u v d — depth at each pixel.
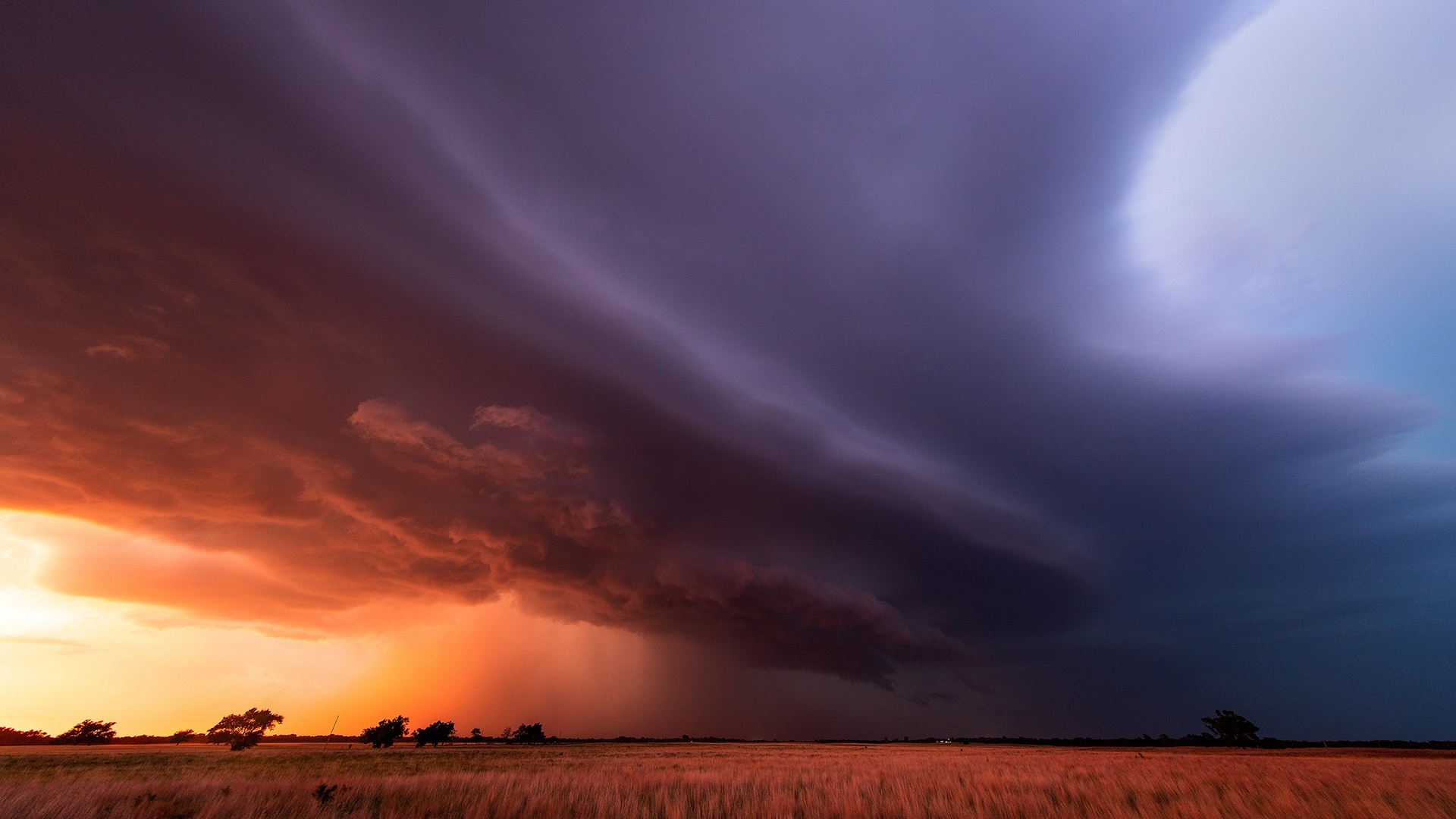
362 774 23.08
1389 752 56.28
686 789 17.31
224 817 12.45
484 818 13.19
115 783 15.36
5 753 44.50
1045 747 84.06
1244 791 16.84
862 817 13.48
